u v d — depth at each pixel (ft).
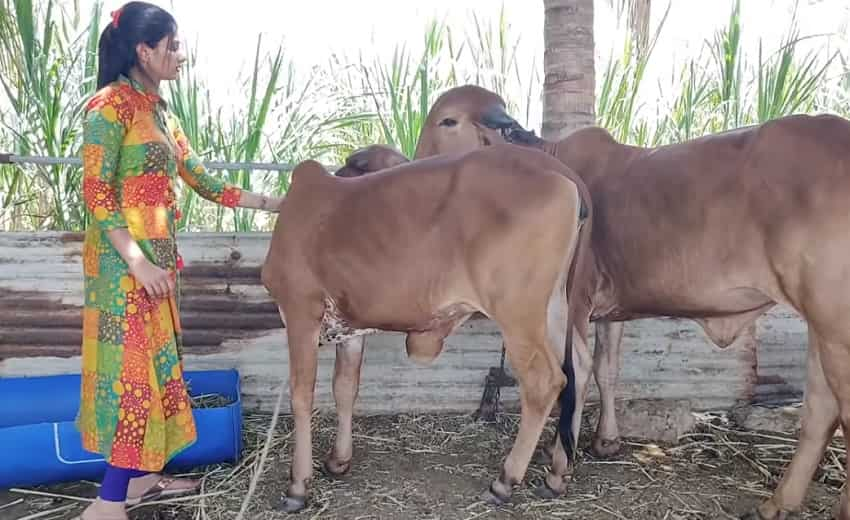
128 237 7.55
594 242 9.41
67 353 11.90
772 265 7.72
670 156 8.75
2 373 11.80
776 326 12.73
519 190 8.02
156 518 8.92
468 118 10.18
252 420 11.92
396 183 8.58
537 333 8.25
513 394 12.48
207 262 11.89
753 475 10.03
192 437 8.45
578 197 8.11
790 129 7.78
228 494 9.48
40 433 9.38
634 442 11.13
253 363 12.20
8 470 9.34
